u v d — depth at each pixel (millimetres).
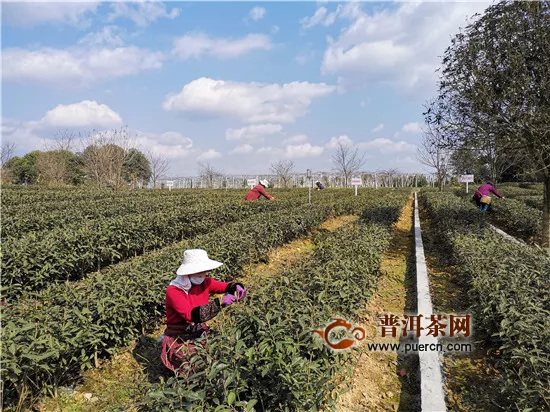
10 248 6230
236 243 7129
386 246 8508
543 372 3373
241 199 16078
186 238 10602
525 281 5164
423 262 8312
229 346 3238
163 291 5152
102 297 4531
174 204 13742
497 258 6367
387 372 4590
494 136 7555
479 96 7254
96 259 7453
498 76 7262
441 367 4574
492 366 4527
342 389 3633
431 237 11852
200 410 2668
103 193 19688
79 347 4004
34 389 3758
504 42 7086
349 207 15859
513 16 7082
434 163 30328
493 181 19766
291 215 10234
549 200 8344
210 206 11945
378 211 13445
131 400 3650
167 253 6613
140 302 4703
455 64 7695
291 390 2848
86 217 9969
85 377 4184
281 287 4574
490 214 15953
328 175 53781
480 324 5211
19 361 3348
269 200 14930
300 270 5770
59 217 10133
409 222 15625
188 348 3471
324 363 3416
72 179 33156
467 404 3930
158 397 2662
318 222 11953
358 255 6293
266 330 3322
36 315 3982
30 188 22922
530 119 6766
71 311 4188
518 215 12281
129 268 5723
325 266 5500
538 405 3301
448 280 7609
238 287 4449
